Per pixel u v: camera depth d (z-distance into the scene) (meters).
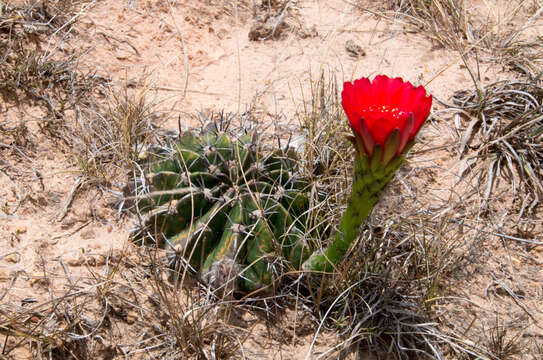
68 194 0.62
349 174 0.64
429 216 0.64
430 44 0.79
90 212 0.61
